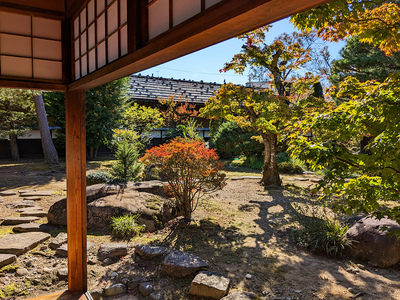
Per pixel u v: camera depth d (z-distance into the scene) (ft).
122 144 27.71
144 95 54.54
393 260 11.69
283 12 3.38
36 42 9.31
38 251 13.14
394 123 6.96
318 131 9.21
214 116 27.14
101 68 7.29
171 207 18.54
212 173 17.30
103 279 11.02
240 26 3.86
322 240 13.26
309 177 33.78
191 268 11.08
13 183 28.63
